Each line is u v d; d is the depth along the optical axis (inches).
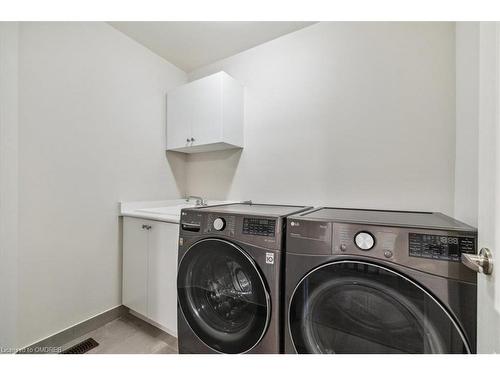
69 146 57.4
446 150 49.1
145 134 76.7
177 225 55.6
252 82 76.1
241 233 42.3
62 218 56.3
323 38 63.7
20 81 48.8
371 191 56.7
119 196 69.3
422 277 28.9
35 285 51.6
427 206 50.6
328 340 35.0
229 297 46.7
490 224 21.1
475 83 37.6
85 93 60.6
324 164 63.1
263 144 73.6
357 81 58.7
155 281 59.9
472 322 26.6
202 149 82.0
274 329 38.5
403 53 53.5
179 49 77.6
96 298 63.4
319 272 34.9
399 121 53.8
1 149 45.7
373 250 31.6
